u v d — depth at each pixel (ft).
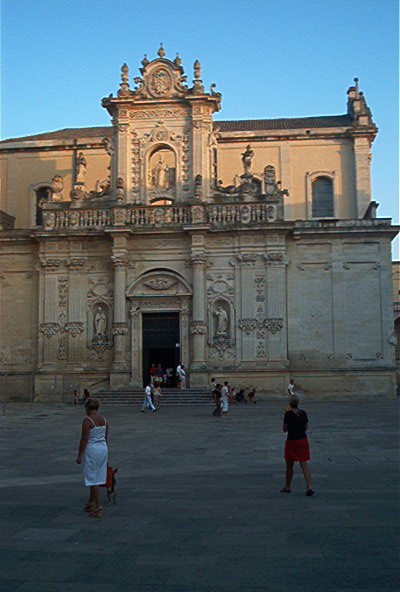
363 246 163.63
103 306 165.89
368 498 46.14
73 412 131.95
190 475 58.23
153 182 169.27
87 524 39.50
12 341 169.89
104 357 163.84
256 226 161.38
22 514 42.50
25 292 171.53
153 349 165.58
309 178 186.19
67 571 30.53
